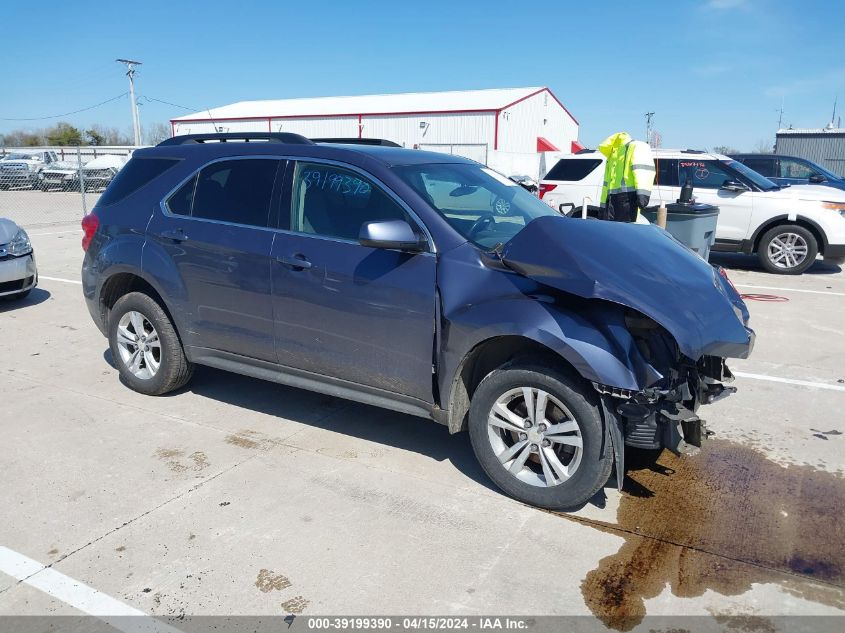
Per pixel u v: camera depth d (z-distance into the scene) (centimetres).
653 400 314
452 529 333
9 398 501
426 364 368
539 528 335
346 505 354
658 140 1122
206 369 571
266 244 414
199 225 446
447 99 3953
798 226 1022
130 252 475
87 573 298
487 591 288
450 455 414
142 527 333
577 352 315
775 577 298
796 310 783
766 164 1393
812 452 420
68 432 442
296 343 413
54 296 852
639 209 736
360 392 403
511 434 365
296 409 484
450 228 366
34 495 362
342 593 286
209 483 376
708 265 378
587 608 278
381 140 478
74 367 575
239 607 277
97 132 6219
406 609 277
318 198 406
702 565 306
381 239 348
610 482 383
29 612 274
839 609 278
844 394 516
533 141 4041
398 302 369
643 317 327
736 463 406
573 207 612
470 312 345
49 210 2116
